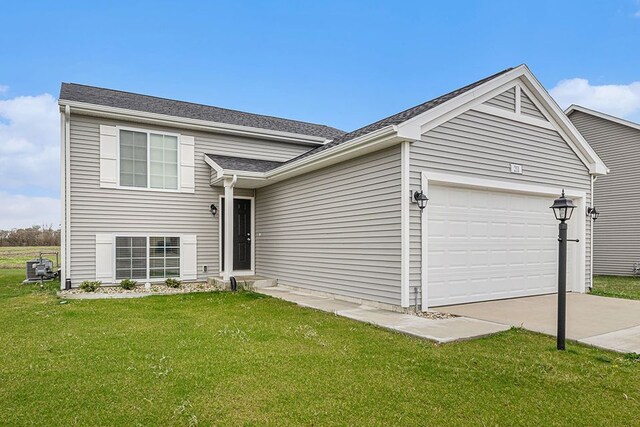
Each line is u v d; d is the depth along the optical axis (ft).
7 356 14.47
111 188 33.35
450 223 25.08
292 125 46.91
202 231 37.32
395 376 12.56
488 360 14.08
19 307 24.52
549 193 30.01
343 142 26.78
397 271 22.75
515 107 28.12
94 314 22.35
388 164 23.61
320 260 30.01
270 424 9.43
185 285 34.42
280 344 16.19
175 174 36.29
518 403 10.65
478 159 25.80
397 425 9.43
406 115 25.67
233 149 39.27
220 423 9.46
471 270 26.05
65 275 31.27
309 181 31.55
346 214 27.27
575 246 32.35
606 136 53.11
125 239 33.83
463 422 9.58
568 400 10.85
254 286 34.60
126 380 12.15
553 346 15.96
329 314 22.52
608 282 42.83
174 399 10.79
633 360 14.17
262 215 39.06
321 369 13.19
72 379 12.22
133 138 34.55
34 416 9.78
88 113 32.14
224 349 15.44
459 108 24.95
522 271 29.09
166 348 15.56
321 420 9.65
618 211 51.37
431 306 23.88
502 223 27.99
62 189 31.35
